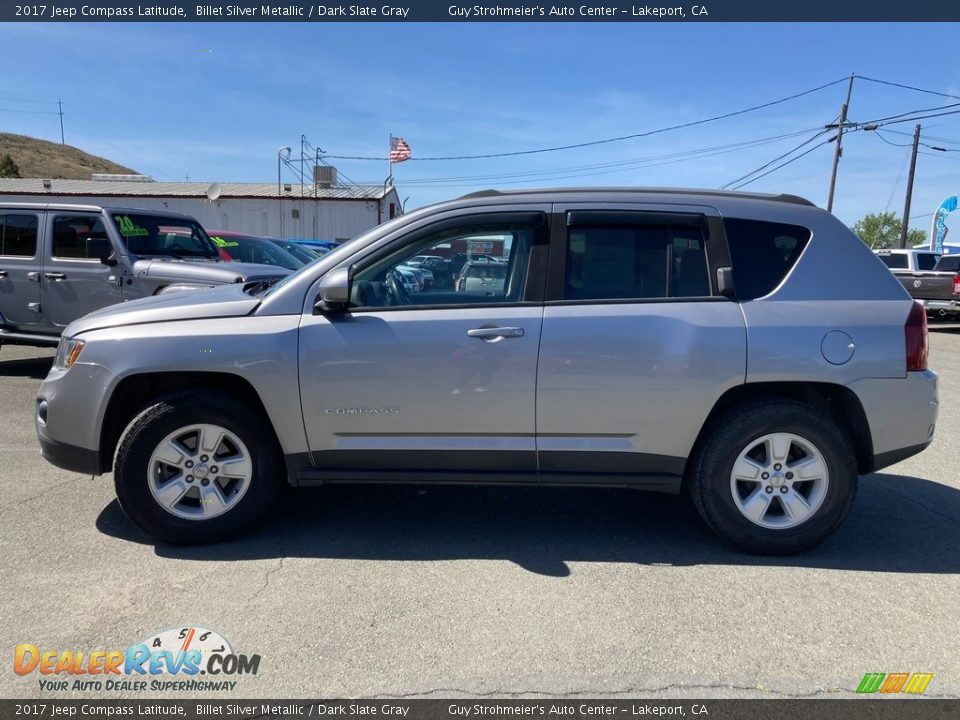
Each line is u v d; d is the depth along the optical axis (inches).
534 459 147.4
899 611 127.5
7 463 202.7
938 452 230.8
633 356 141.6
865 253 149.9
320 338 143.9
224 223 1309.1
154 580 135.0
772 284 146.3
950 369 407.8
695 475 148.3
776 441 144.1
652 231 147.9
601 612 125.8
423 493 185.5
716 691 105.0
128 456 144.3
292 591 131.8
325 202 1306.6
